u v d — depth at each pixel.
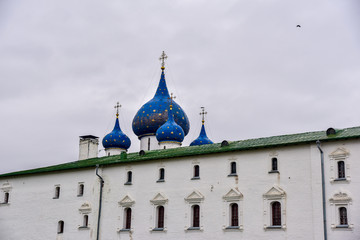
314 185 51.28
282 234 52.06
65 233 68.94
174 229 59.38
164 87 97.00
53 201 71.75
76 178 70.44
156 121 92.12
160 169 63.06
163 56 99.19
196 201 58.59
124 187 65.19
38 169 77.75
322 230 49.72
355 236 47.94
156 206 61.78
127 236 63.00
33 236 72.12
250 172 55.81
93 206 67.19
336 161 50.97
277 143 55.00
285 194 52.91
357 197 48.84
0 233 75.69
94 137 89.38
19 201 75.50
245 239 54.16
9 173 79.06
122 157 70.25
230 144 60.88
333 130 53.50
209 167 58.88
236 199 55.81
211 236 56.47
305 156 52.81
